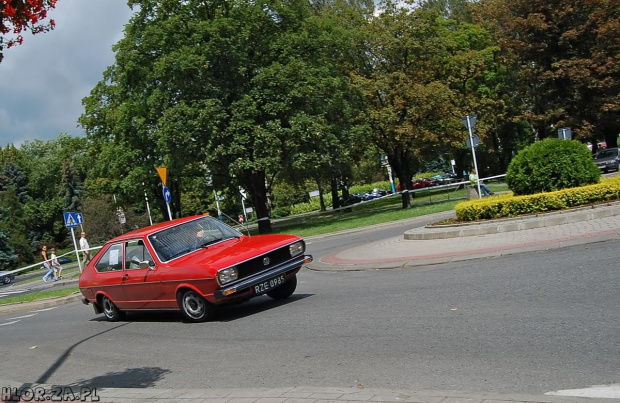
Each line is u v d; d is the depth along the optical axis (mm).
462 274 10648
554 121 47406
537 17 44969
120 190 51750
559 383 4914
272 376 6344
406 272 12117
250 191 39844
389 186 92625
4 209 66562
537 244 12023
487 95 53875
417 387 5273
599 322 6484
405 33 40938
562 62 45062
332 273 14211
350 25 43844
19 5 6648
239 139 34156
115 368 7930
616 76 45094
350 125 39406
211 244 10648
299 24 38594
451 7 67875
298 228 38000
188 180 51500
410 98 39562
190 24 35281
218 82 35188
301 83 35438
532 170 16688
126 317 12203
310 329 8305
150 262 10531
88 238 61625
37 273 55344
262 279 9617
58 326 12898
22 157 93938
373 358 6406
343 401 4914
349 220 36844
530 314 7219
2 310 18750
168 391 6070
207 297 9578
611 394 4512
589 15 44156
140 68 38094
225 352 7797
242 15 36406
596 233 11961
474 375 5395
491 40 57156
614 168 39625
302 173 49250
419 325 7531
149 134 38688
